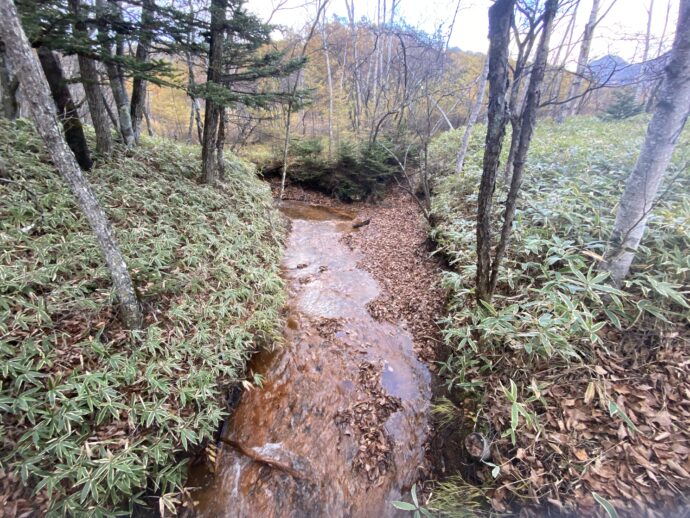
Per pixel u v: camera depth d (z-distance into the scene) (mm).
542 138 10297
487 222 3430
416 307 5801
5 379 2740
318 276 7066
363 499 3086
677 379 2797
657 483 2312
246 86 9844
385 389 4230
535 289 3758
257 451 3375
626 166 6188
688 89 2961
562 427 2814
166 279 4430
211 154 7246
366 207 12680
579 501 2402
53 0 4035
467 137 8852
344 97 16859
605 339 3277
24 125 5805
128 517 2631
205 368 3717
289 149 13758
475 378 3648
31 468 2404
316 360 4648
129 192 5512
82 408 2797
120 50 6199
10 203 4090
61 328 3312
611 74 3156
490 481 2779
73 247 4035
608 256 3588
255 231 7094
